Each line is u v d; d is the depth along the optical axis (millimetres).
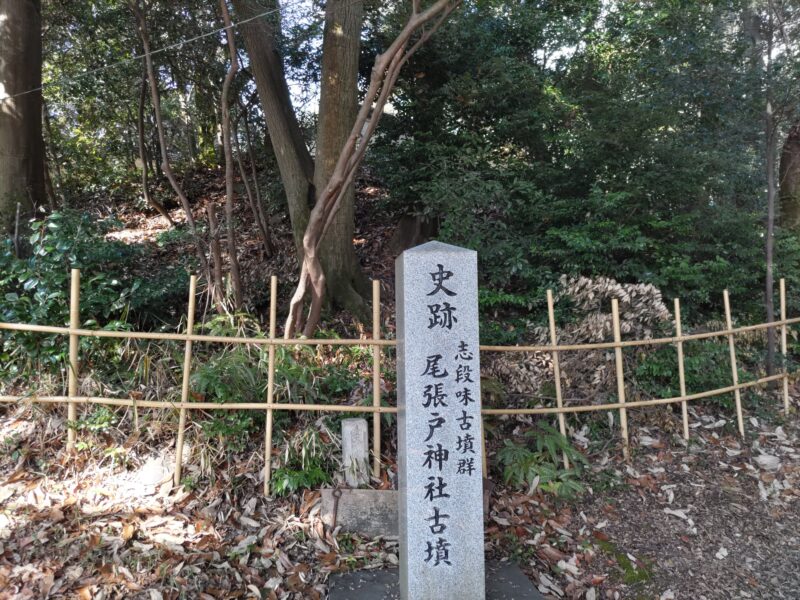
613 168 6094
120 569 2854
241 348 4086
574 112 6906
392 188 6805
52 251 4266
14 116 5461
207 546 3080
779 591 3131
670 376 4664
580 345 4074
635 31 8164
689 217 5621
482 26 7594
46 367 3924
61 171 9172
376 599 2828
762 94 5312
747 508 3730
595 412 4371
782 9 5047
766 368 5055
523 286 5789
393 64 3977
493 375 4504
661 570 3234
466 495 2715
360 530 3350
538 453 3912
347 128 5332
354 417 3893
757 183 6027
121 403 3527
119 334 3486
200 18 6207
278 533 3238
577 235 5449
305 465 3549
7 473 3412
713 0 6621
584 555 3285
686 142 6016
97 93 7980
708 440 4363
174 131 10445
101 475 3473
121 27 6555
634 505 3709
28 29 5566
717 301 5984
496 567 3139
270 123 5785
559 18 8727
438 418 2699
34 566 2826
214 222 4941
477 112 6883
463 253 2732
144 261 6078
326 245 5547
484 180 6168
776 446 4371
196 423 3629
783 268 5746
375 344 3652
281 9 5281
